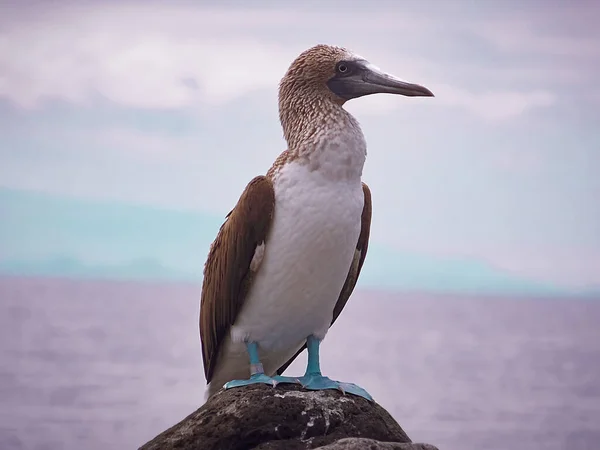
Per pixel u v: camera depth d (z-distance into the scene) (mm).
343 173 9633
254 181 9797
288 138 10156
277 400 9391
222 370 10750
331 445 8672
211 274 10328
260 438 9281
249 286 9969
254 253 9805
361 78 10047
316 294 9859
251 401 9375
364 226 10281
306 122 9906
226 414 9344
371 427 9508
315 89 10062
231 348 10406
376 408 9680
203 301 10555
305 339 10391
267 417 9305
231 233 9891
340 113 9859
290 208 9625
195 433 9320
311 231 9594
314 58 10078
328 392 9648
